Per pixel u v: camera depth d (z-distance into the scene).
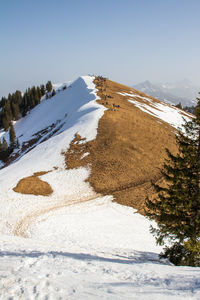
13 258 10.35
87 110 65.38
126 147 47.84
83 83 113.00
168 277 8.58
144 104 89.00
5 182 37.38
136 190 37.75
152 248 24.31
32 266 9.16
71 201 33.88
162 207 16.44
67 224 27.70
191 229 14.80
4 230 25.59
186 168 15.34
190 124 15.42
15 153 81.00
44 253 12.44
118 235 26.36
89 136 50.44
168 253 16.53
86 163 43.25
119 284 7.81
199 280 7.84
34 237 24.05
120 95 92.75
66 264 9.99
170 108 105.19
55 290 6.96
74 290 7.07
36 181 38.03
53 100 121.12
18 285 7.12
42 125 92.12
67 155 45.59
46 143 51.59
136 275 9.02
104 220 29.86
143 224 30.25
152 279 8.38
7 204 31.45
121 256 17.39
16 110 125.69
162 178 41.22
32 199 33.47
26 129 100.38
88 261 11.17
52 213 30.09
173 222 15.75
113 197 35.78
